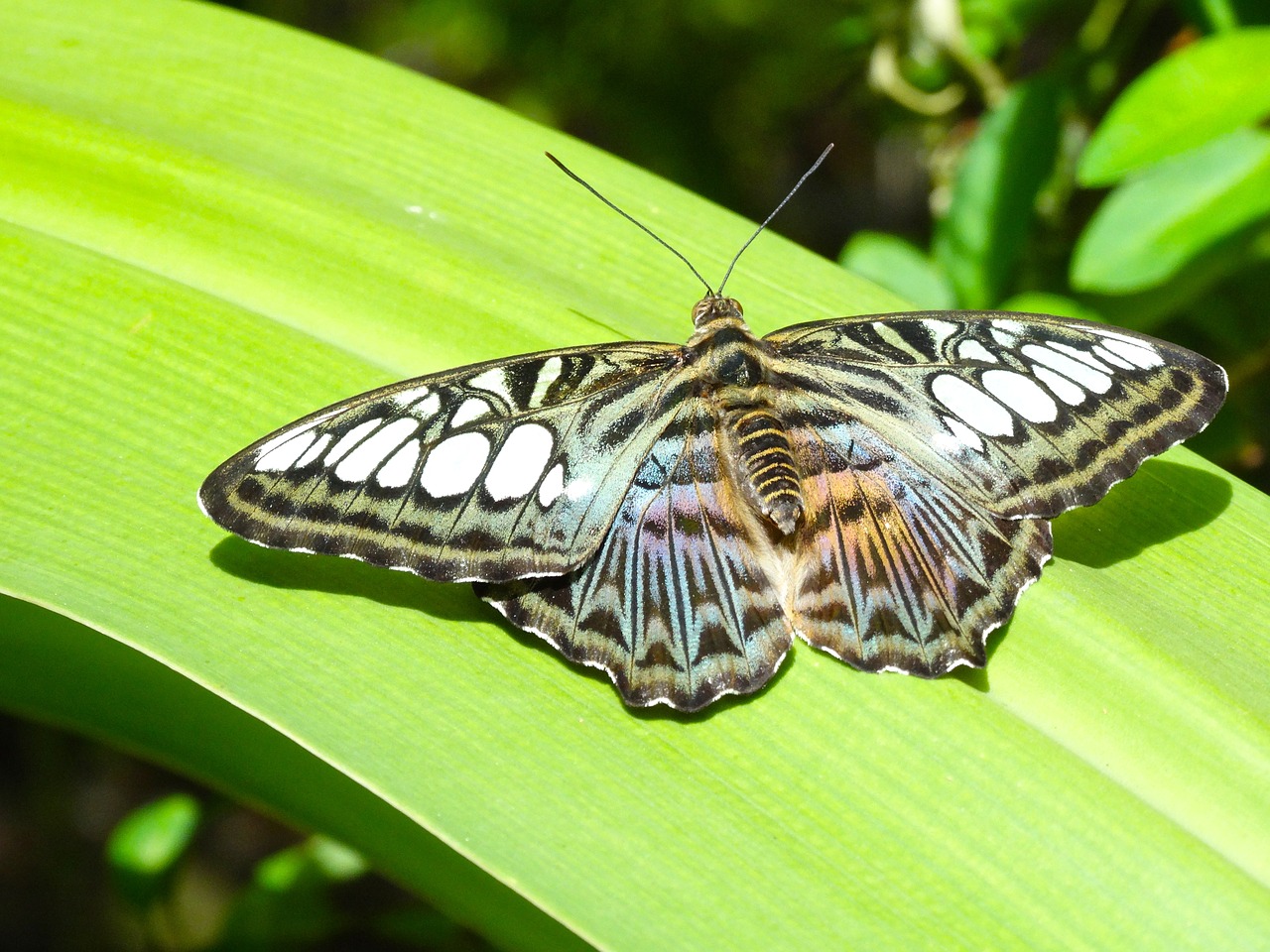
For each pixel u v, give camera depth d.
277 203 0.37
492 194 0.37
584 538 0.34
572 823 0.33
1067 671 0.34
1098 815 0.34
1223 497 0.36
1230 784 0.34
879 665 0.34
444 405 0.34
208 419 0.35
